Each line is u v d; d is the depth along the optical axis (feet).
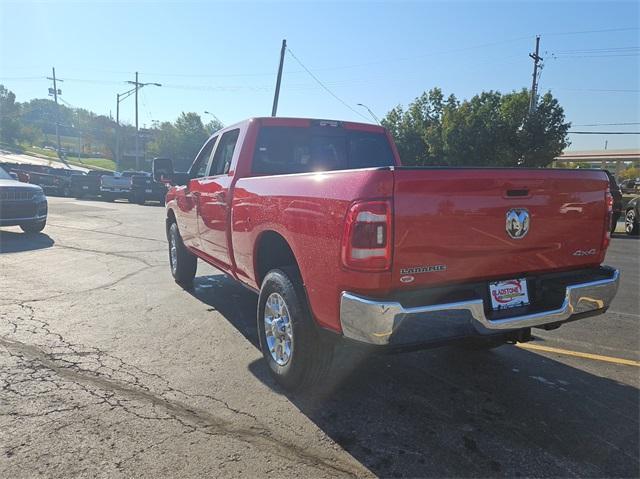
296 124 16.40
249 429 10.16
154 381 12.37
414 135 142.10
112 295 20.75
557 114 114.11
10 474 8.46
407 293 9.48
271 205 12.05
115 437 9.71
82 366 13.20
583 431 10.32
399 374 13.15
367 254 8.95
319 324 10.53
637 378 13.11
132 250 32.58
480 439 9.96
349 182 9.37
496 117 116.47
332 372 13.19
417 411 11.09
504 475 8.78
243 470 8.76
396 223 9.00
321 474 8.71
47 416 10.46
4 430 9.87
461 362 14.08
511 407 11.35
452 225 9.52
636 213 50.80
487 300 10.30
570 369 13.69
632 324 18.12
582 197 11.29
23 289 21.47
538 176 10.46
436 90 140.05
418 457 9.30
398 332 9.11
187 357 14.01
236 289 22.24
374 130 17.94
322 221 9.92
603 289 11.28
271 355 12.54
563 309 10.77
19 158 233.55
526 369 13.65
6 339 15.11
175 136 269.85
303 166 16.38
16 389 11.72
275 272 12.02
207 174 18.58
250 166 15.48
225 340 15.46
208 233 17.46
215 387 12.09
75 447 9.34
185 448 9.39
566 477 8.75
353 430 10.22
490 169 9.86
